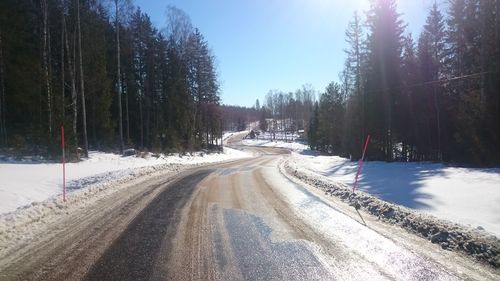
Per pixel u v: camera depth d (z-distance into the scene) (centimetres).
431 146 3316
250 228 837
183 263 615
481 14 2400
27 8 2814
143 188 1473
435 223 789
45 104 2714
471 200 1062
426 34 3322
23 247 702
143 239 754
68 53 2442
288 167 2627
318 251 667
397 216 900
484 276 543
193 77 5009
